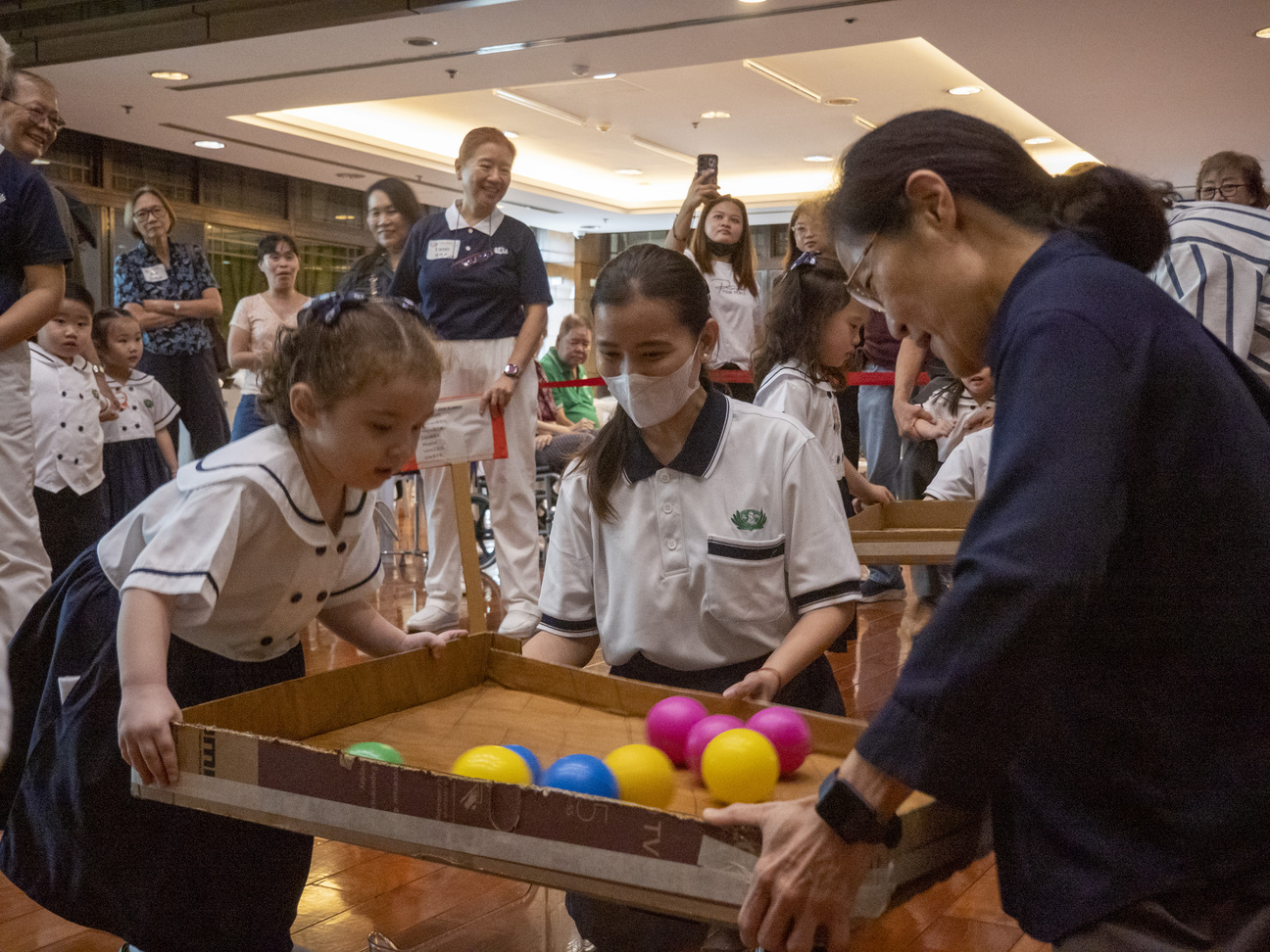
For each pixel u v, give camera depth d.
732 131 10.93
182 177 10.15
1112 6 6.37
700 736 1.27
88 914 1.56
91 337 4.43
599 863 1.00
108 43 7.14
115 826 1.53
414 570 6.02
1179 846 0.88
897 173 0.98
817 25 6.65
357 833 1.12
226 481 1.43
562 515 1.78
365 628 1.76
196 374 5.70
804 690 1.74
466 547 1.81
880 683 3.77
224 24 6.83
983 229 0.98
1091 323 0.87
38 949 1.95
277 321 5.46
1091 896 0.89
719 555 1.63
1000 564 0.80
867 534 2.45
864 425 5.12
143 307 5.53
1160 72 7.86
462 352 4.10
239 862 1.57
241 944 1.58
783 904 0.90
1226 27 6.77
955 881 2.28
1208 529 0.87
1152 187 1.06
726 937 1.23
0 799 1.74
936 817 1.00
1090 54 7.38
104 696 1.54
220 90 7.98
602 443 1.71
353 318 1.41
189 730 1.25
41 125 3.49
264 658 1.65
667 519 1.65
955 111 1.03
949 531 2.41
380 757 1.25
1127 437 0.85
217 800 1.23
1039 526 0.80
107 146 9.45
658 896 0.98
